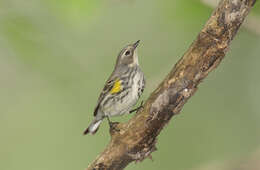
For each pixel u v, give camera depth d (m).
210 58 7.76
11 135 16.59
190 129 16.34
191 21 12.80
